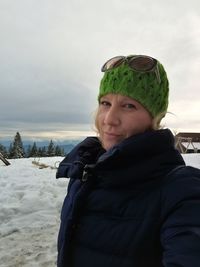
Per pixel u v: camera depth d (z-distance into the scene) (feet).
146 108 1.79
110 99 1.85
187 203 1.48
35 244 6.62
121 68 1.81
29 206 8.95
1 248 6.44
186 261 1.32
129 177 1.65
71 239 1.79
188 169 1.63
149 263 1.56
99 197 1.74
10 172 17.26
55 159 30.53
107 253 1.65
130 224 1.61
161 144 1.66
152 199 1.59
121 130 1.79
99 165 1.72
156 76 1.81
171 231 1.44
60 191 11.23
